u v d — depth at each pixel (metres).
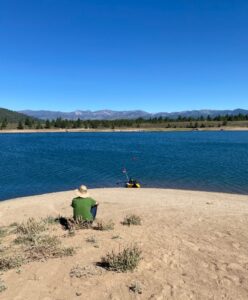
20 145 93.81
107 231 12.01
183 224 13.10
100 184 32.09
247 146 84.06
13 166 45.72
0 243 11.07
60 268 8.61
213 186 29.62
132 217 13.60
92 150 74.25
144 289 7.39
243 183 30.73
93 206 13.28
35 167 44.59
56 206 19.47
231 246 10.14
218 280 7.79
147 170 40.53
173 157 56.09
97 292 7.32
